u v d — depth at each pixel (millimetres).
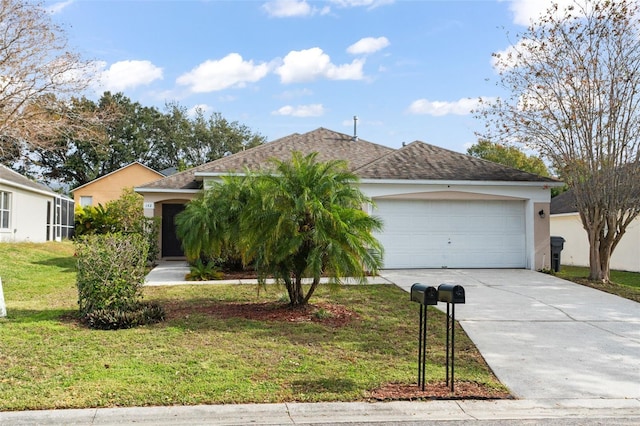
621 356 6828
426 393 5230
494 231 15859
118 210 24641
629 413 4926
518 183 15562
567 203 23625
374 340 7324
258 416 4641
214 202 13242
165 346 6711
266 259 8602
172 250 19859
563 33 14102
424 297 5391
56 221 25266
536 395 5340
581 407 5047
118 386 5148
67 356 6160
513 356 6762
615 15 13492
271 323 8195
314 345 6969
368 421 4598
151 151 51125
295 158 8812
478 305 10039
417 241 15578
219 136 52969
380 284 12352
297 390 5199
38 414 4504
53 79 16672
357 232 8391
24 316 8477
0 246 17953
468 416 4762
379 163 16266
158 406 4730
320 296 10633
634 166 13711
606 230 14695
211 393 5039
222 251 14328
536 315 9266
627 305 10367
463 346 7184
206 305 9727
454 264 15664
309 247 8586
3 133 16062
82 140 19453
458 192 15555
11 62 15812
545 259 15688
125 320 7754
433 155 17188
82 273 8203
